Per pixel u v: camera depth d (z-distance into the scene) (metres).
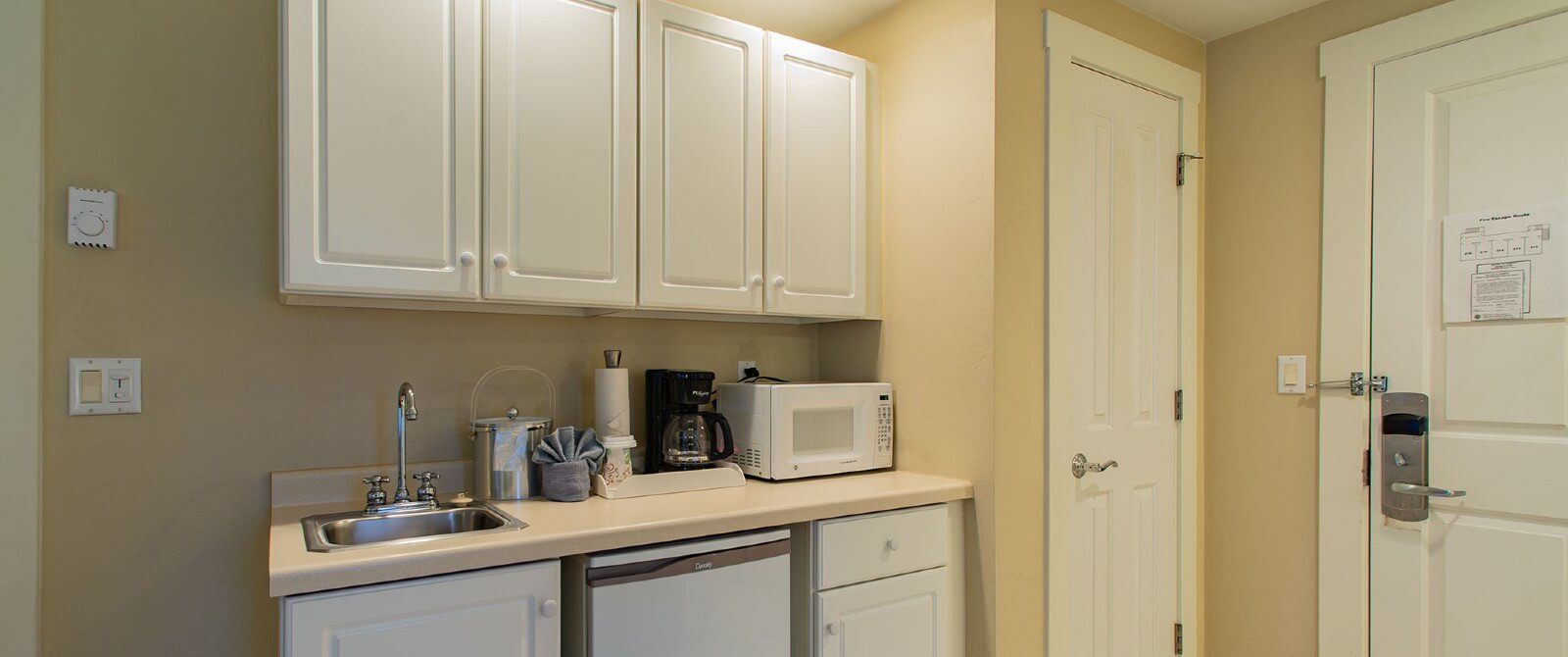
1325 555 2.18
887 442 2.20
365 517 1.59
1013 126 1.99
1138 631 2.25
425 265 1.55
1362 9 2.15
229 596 1.62
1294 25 2.31
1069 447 2.08
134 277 1.53
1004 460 1.94
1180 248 2.41
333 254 1.45
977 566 1.96
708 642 1.56
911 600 1.88
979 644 1.95
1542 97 1.84
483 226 1.61
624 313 2.03
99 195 1.49
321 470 1.71
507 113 1.64
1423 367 2.02
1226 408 2.43
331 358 1.73
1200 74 2.52
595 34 1.77
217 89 1.62
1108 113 2.22
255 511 1.65
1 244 1.38
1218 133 2.49
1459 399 1.96
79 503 1.48
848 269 2.20
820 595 1.72
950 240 2.06
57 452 1.46
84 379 1.48
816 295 2.13
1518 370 1.86
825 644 1.72
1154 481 2.32
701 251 1.91
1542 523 1.83
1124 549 2.22
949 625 1.94
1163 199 2.37
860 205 2.23
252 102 1.66
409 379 1.83
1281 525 2.29
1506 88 1.89
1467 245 1.95
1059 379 2.06
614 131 1.79
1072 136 2.12
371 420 1.78
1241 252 2.41
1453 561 1.96
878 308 2.27
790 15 2.33
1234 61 2.45
